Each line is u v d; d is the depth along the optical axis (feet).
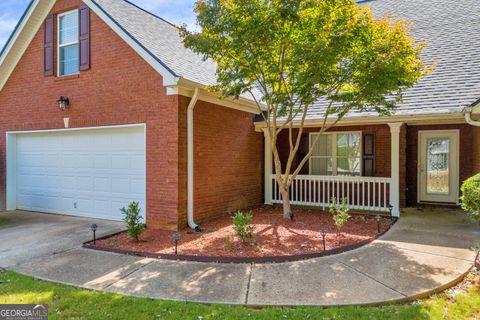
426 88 27.99
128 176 25.88
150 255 17.80
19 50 30.42
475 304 12.25
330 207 27.45
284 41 21.30
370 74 20.89
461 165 32.78
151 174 24.32
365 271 15.28
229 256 17.20
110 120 25.99
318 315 11.37
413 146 34.60
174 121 23.20
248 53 21.57
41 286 13.96
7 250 19.16
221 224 25.32
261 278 14.62
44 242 20.76
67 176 29.35
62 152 29.55
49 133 30.25
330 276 14.75
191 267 16.11
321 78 20.76
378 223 22.65
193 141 24.64
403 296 12.66
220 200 28.07
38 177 31.19
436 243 19.74
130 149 25.72
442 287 13.55
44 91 29.37
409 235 21.65
